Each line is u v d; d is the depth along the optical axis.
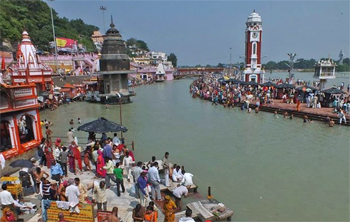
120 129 16.38
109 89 46.28
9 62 51.50
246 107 38.34
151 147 20.98
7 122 14.59
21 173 11.52
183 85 91.12
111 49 45.25
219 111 37.47
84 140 22.23
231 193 13.36
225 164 17.30
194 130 26.52
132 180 13.48
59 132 25.44
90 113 36.53
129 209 10.64
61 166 13.72
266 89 46.75
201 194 13.14
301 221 10.97
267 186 14.14
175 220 10.09
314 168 16.50
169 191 12.73
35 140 16.55
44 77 43.16
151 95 59.69
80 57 74.88
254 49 61.75
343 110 30.14
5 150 14.57
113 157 14.66
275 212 11.64
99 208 9.91
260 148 20.58
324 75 43.06
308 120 29.44
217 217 10.66
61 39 81.25
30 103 15.98
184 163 17.50
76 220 8.98
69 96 47.41
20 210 9.90
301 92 40.47
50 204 9.12
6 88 14.23
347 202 12.47
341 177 15.14
